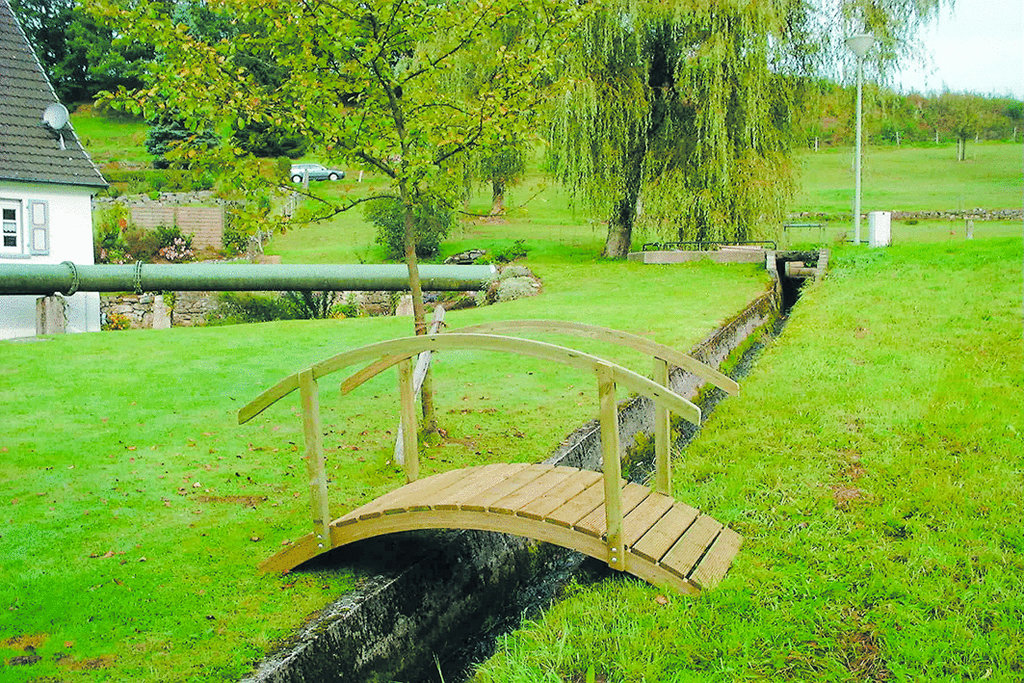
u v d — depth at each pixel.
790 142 24.73
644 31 23.02
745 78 22.80
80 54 68.81
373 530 5.04
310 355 12.73
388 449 7.85
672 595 4.94
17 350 13.01
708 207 23.53
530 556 6.48
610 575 5.48
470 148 7.67
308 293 24.22
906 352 11.71
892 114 26.70
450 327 15.08
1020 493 6.36
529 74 7.55
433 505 5.00
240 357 12.57
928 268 18.72
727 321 15.01
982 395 9.20
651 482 7.49
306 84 7.14
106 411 9.23
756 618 4.70
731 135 23.66
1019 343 11.77
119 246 30.05
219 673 3.96
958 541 5.54
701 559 5.27
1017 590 4.80
